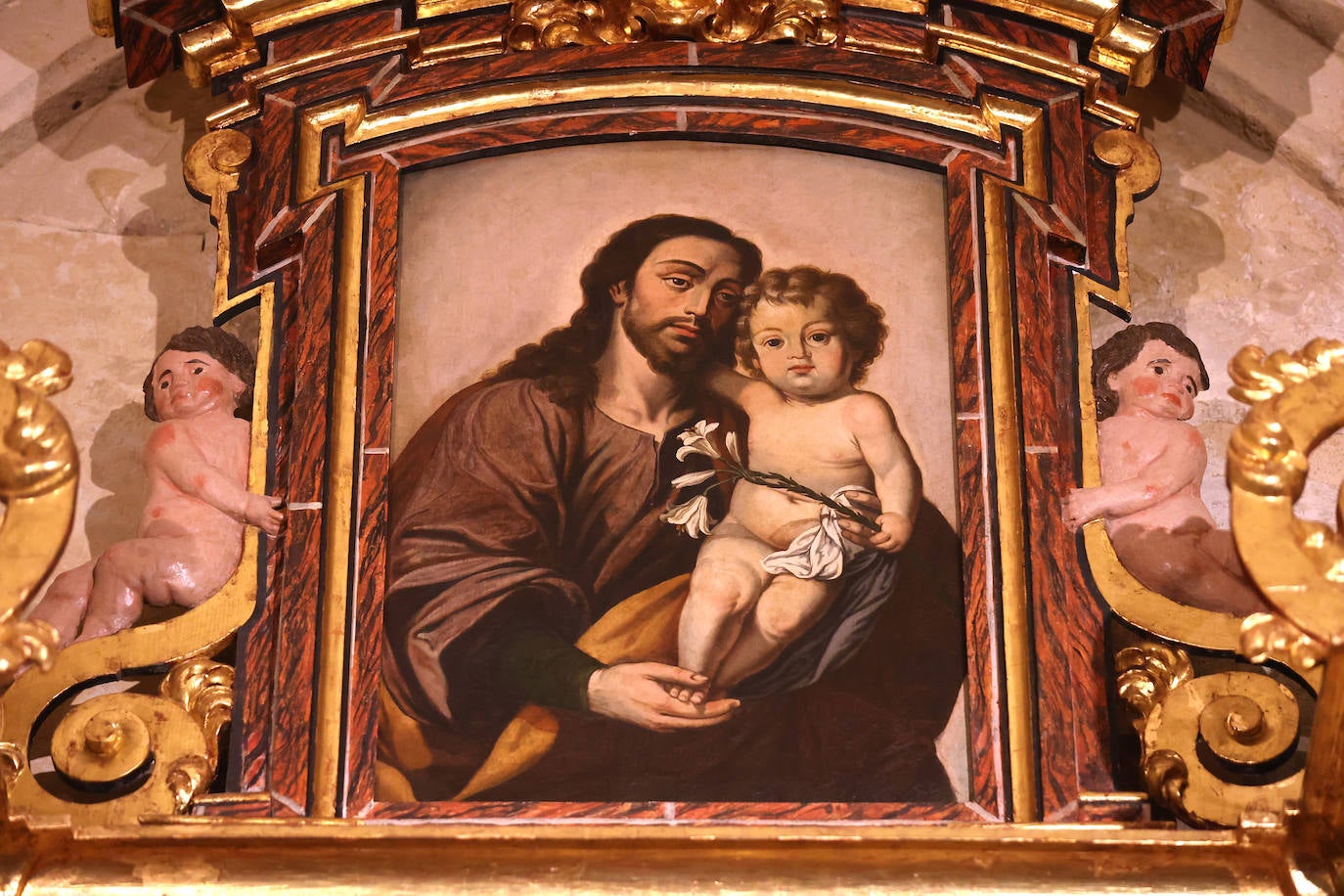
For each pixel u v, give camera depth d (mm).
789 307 4254
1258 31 5098
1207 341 4824
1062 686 3844
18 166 4969
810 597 3926
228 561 4020
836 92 4453
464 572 3951
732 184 4402
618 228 4355
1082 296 4320
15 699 3863
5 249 4859
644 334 4234
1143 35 4652
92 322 4797
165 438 4148
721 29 4539
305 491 4020
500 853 3438
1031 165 4406
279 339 4242
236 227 4383
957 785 3740
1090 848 3445
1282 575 2957
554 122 4438
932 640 3887
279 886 3400
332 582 3914
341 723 3787
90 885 3389
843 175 4402
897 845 3445
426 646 3875
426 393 4152
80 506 4570
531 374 4184
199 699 3873
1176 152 5043
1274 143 5039
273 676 3857
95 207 4926
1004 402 4094
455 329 4227
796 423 4125
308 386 4121
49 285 4832
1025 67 4531
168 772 3732
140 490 4602
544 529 4008
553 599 3930
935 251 4309
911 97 4453
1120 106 4598
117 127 5035
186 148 5016
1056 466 4055
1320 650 2928
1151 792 3719
